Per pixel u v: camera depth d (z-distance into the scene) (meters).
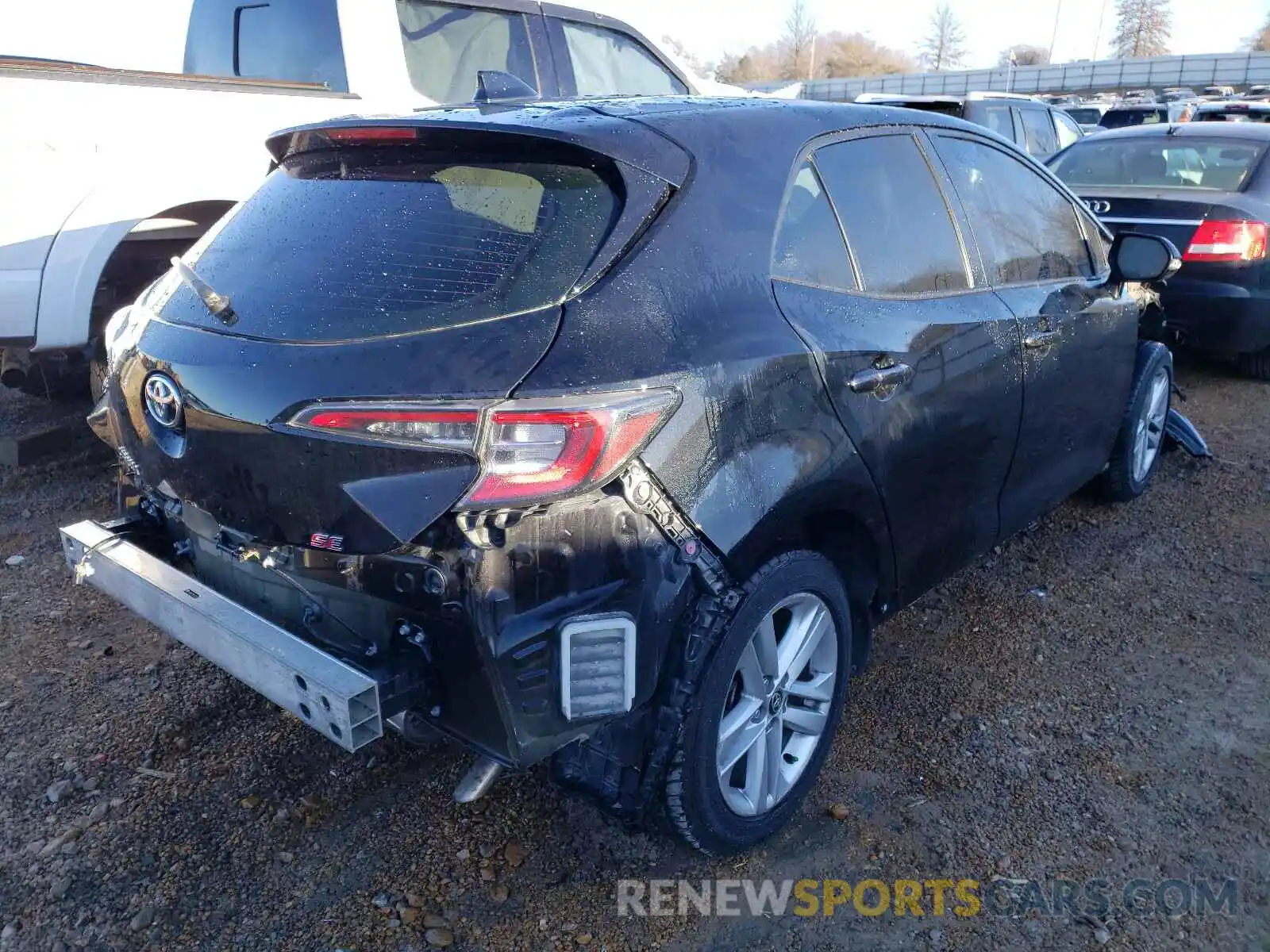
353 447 2.03
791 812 2.73
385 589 2.12
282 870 2.58
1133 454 4.68
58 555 4.27
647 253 2.29
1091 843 2.70
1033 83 60.91
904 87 61.94
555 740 2.18
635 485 2.14
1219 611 3.90
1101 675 3.48
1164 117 18.75
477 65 5.74
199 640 2.37
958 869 2.62
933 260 3.16
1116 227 6.92
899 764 3.01
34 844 2.65
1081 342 3.84
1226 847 2.69
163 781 2.89
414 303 2.16
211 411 2.22
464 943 2.38
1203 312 6.56
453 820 2.76
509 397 2.01
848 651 2.83
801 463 2.49
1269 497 4.98
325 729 2.07
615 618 2.15
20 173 4.05
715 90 7.22
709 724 2.35
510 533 2.05
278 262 2.40
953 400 3.06
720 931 2.43
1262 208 6.45
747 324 2.42
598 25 6.30
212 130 4.56
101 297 4.71
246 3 5.47
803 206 2.74
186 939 2.38
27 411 5.96
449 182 2.42
